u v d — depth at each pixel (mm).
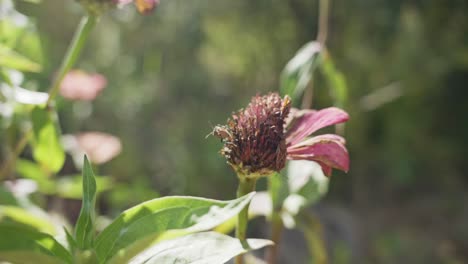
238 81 1402
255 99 331
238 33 1317
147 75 1271
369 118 1385
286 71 426
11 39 441
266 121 320
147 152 1279
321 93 1285
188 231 272
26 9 782
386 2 1218
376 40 1271
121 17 1135
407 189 1413
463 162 1454
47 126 397
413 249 1267
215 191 1328
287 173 400
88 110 801
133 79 1231
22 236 270
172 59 1303
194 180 1320
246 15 1297
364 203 1384
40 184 468
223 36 1318
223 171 1323
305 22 1286
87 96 530
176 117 1356
